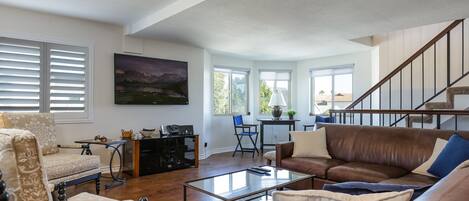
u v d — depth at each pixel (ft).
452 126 13.91
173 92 17.08
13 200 4.10
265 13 11.56
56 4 11.85
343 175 9.79
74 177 9.92
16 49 12.29
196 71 18.45
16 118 10.80
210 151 20.53
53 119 11.88
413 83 17.67
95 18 13.83
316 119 20.79
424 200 2.99
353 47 18.75
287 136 23.48
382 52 18.60
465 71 15.83
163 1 11.53
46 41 13.00
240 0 10.16
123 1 11.53
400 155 10.20
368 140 11.25
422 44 17.29
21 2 11.61
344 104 21.42
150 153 14.62
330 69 22.04
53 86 13.19
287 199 3.52
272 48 18.80
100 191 11.66
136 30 14.39
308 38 15.88
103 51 14.67
